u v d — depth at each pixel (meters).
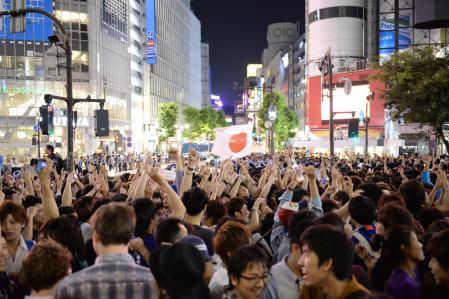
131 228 3.61
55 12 63.88
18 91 61.12
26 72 61.38
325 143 59.12
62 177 12.72
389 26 75.94
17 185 10.71
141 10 95.31
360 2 82.00
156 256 3.53
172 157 8.22
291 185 9.58
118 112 78.06
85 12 66.19
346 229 5.23
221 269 4.34
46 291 3.66
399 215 4.92
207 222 6.60
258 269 3.68
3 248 4.60
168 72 114.38
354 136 27.95
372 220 5.48
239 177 9.68
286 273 4.05
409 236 4.21
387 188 8.96
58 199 8.93
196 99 146.12
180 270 3.32
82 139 62.41
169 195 5.41
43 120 15.95
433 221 5.63
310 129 76.06
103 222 3.53
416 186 7.12
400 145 52.53
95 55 67.12
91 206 6.71
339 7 81.50
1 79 60.66
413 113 27.36
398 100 28.12
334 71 78.19
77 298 3.34
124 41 81.31
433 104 25.91
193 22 142.88
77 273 3.49
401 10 75.19
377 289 4.34
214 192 8.86
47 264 3.63
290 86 114.06
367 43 83.12
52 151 14.77
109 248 3.54
